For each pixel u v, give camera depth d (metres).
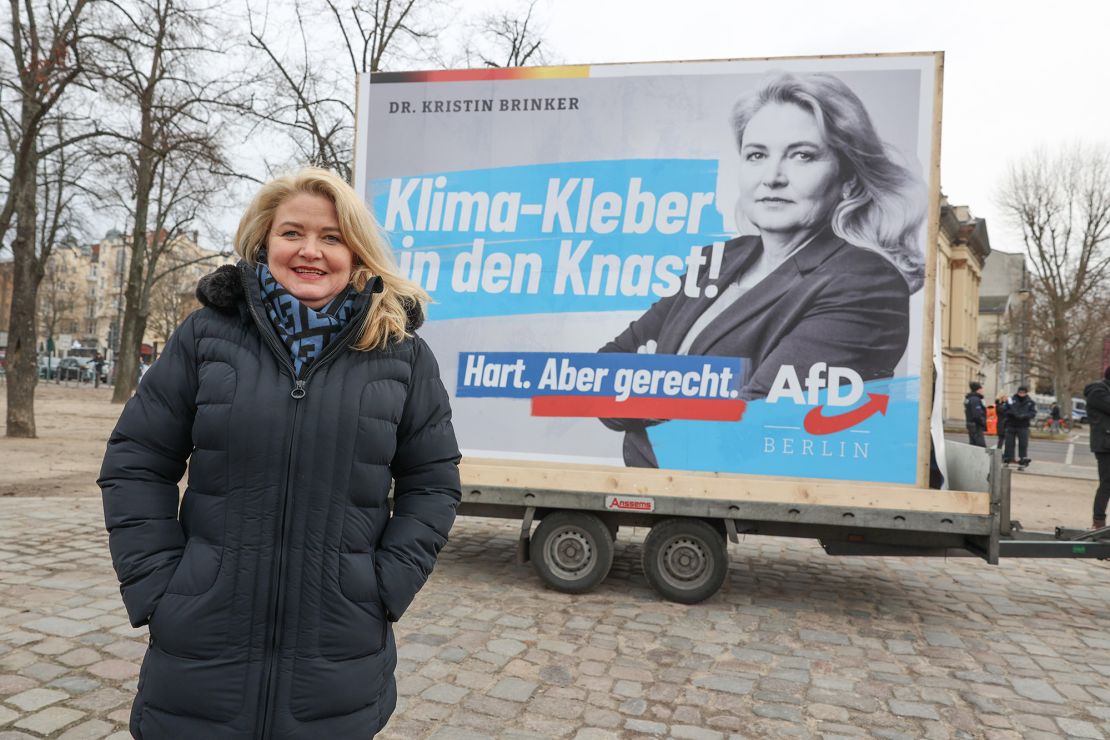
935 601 5.71
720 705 3.65
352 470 1.72
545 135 5.55
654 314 5.37
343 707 1.67
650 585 5.36
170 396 1.75
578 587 5.43
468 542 7.14
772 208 5.21
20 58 13.51
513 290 5.58
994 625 5.13
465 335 5.63
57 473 10.27
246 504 1.67
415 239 5.72
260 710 1.63
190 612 1.62
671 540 5.32
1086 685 4.05
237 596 1.64
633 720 3.46
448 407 2.01
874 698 3.79
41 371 51.53
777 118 5.22
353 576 1.70
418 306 1.96
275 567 1.66
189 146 14.24
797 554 7.16
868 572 6.55
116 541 1.68
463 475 5.48
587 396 5.45
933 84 5.04
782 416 5.18
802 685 3.93
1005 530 4.99
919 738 3.37
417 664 4.03
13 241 14.34
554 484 5.36
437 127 5.72
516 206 5.59
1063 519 9.70
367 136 5.82
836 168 5.14
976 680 4.09
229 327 1.78
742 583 5.98
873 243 5.09
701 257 5.32
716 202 5.30
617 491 5.29
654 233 5.38
